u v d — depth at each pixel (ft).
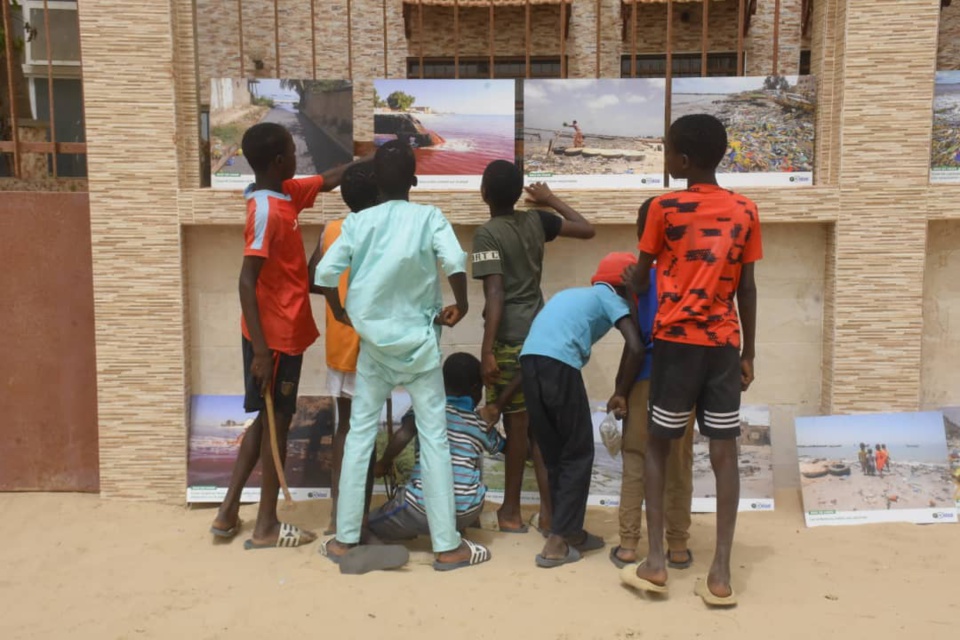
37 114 26.30
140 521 13.20
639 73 31.01
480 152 13.96
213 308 14.15
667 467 11.44
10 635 9.52
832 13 13.61
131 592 10.63
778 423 14.34
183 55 13.64
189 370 14.11
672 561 11.55
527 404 11.75
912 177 13.46
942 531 12.77
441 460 11.36
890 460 13.38
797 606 10.14
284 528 12.26
